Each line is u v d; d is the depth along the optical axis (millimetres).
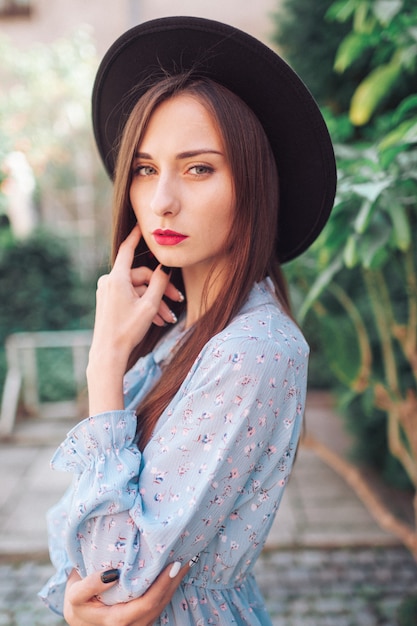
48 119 4922
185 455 771
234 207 840
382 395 2137
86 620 813
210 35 856
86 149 5883
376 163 1405
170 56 912
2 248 5496
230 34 840
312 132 913
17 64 4812
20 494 3516
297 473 3732
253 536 854
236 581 917
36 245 5594
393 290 2969
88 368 883
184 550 787
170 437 786
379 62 1819
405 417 2035
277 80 867
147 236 894
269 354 776
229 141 805
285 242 1099
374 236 1420
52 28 6066
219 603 883
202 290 979
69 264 5766
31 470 3906
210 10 5965
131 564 768
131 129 846
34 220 6551
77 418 4930
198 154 807
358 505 3270
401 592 2537
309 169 961
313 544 2883
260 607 988
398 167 1414
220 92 823
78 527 806
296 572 2693
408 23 1483
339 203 1401
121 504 763
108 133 1097
